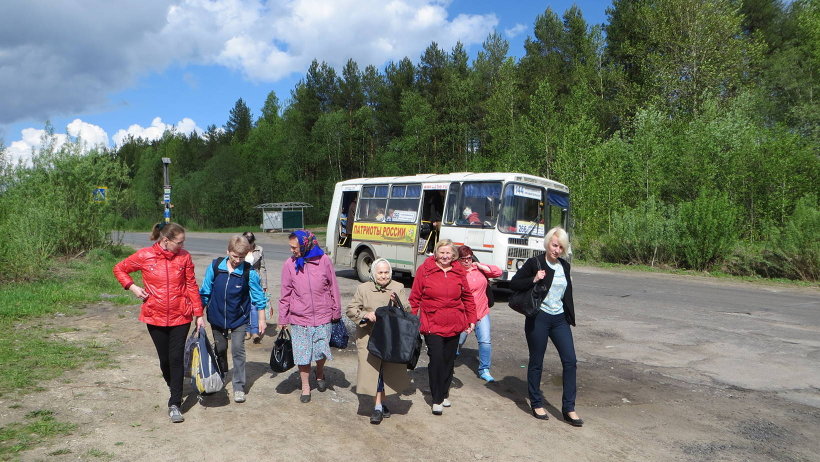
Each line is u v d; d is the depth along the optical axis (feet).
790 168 69.97
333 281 18.90
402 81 188.75
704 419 17.71
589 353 25.89
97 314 32.37
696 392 20.45
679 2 98.78
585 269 63.82
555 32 159.02
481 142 164.35
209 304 18.52
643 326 31.60
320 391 19.79
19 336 25.95
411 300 17.94
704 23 98.27
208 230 211.20
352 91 208.44
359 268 52.03
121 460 13.62
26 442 14.42
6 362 21.50
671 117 97.71
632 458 14.61
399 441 15.42
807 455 14.99
